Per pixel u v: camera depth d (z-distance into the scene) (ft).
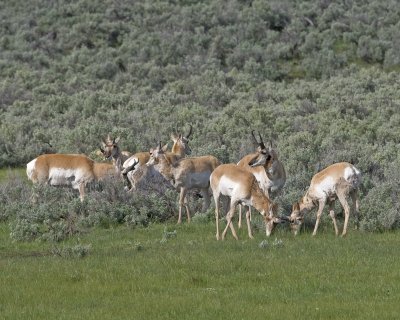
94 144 244.83
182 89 365.20
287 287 103.60
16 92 357.61
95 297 101.09
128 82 389.19
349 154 195.62
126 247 136.36
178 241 140.97
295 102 310.86
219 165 160.76
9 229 156.35
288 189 171.83
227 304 96.37
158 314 92.79
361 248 127.03
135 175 181.47
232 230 142.00
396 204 154.20
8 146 252.42
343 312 92.27
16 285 107.76
